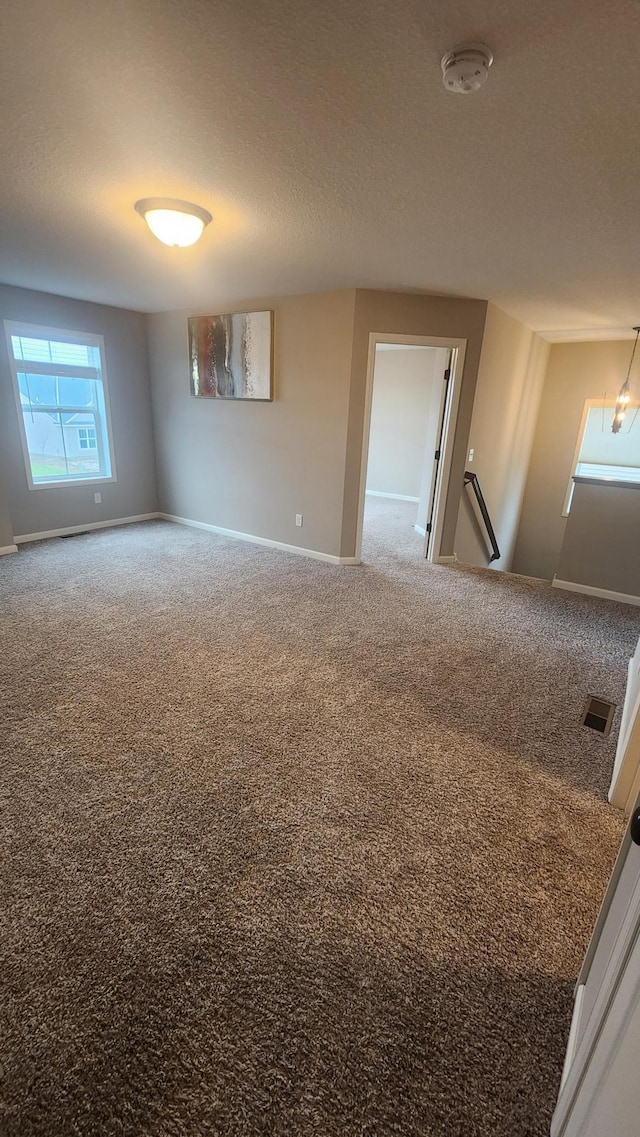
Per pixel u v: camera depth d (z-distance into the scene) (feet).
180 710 7.54
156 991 3.96
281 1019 3.80
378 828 5.55
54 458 16.34
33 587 12.31
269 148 5.81
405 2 3.56
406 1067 3.54
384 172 6.28
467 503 15.93
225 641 9.80
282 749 6.75
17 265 11.26
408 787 6.16
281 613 11.20
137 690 8.04
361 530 14.70
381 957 4.26
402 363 24.53
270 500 15.89
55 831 5.37
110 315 16.38
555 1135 3.07
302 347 13.80
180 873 4.95
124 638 9.80
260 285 12.52
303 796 5.96
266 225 8.21
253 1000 3.92
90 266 11.25
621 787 5.85
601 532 12.41
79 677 8.38
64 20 3.84
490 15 3.64
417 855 5.24
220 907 4.64
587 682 8.64
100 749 6.64
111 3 3.66
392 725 7.34
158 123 5.36
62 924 4.44
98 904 4.62
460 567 14.87
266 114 5.11
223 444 16.56
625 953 2.37
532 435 21.65
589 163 5.81
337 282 11.90
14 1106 3.28
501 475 18.49
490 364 14.58
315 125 5.28
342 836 5.43
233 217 7.91
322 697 7.98
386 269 10.55
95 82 4.66
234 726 7.20
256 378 14.83
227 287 12.91
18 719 7.23
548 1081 3.49
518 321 16.02
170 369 17.21
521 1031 3.77
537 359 19.33
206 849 5.22
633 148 5.42
